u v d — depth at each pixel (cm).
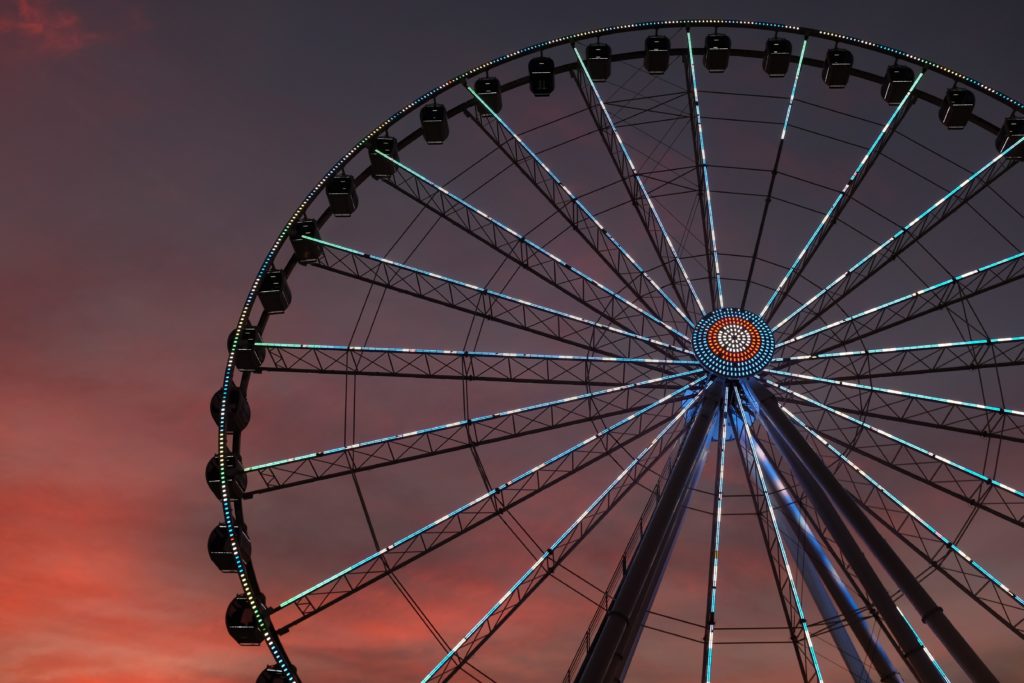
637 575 2838
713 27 3925
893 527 3128
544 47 3919
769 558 3123
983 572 2997
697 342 3444
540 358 3409
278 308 3606
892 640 2869
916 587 2916
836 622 3203
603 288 3488
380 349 3447
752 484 3425
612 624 2744
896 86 3919
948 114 3853
